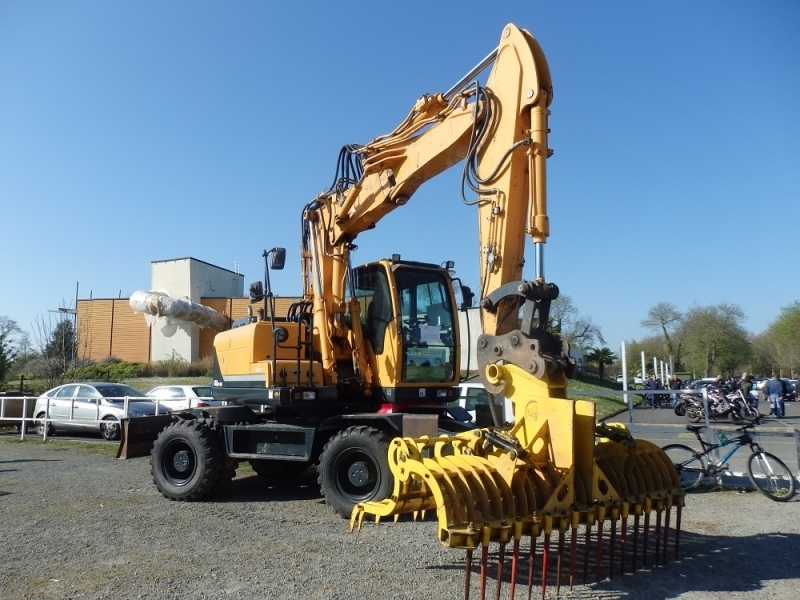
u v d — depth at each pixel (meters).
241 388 9.38
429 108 7.48
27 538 6.91
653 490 5.85
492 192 6.12
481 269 6.18
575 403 5.21
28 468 11.83
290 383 8.97
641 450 6.13
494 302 5.80
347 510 7.79
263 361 9.09
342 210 8.73
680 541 6.70
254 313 10.21
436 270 9.16
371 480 7.83
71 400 17.00
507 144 6.12
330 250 9.24
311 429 8.56
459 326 9.33
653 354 61.28
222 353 10.07
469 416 9.41
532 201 5.80
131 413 16.20
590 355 51.03
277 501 9.01
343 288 9.12
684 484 9.57
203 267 43.94
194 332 41.53
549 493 5.00
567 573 5.65
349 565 5.93
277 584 5.42
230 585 5.41
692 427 9.88
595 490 5.24
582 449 5.28
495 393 5.49
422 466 4.92
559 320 51.72
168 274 42.97
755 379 45.38
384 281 8.78
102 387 17.67
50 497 9.15
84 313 42.88
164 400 17.08
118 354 43.62
